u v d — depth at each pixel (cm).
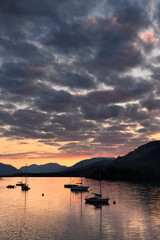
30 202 11012
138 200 11362
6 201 11381
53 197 13000
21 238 5406
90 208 9225
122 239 5356
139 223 6794
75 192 15950
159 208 9144
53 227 6353
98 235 5650
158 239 5378
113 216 7719
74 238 5419
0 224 6675
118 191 15988
